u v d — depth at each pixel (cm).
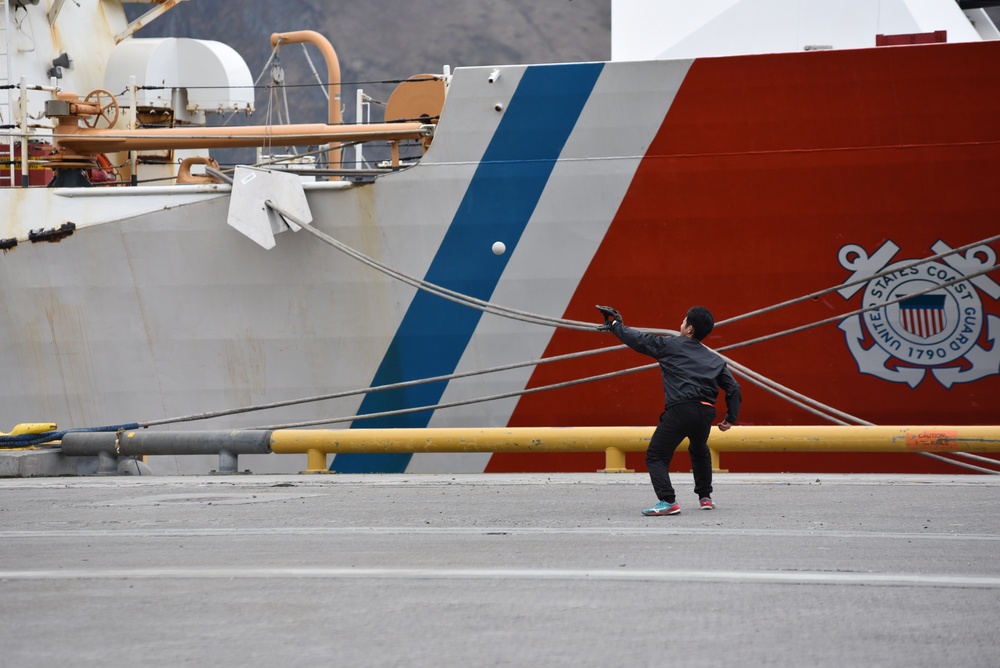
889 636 548
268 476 1505
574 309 1752
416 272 1797
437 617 599
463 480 1377
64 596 664
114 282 1902
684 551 806
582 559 777
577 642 541
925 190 1636
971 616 591
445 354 1797
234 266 1853
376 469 1817
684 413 996
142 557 809
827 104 1650
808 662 502
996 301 1639
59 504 1162
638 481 1338
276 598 652
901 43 1712
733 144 1680
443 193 1773
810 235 1673
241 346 1872
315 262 1822
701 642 538
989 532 891
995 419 1658
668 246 1712
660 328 1731
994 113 1605
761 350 1712
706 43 1920
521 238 1755
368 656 519
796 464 1697
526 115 1736
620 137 1709
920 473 1672
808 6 1889
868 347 1680
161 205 1870
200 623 590
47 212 1912
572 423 1764
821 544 833
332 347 1839
